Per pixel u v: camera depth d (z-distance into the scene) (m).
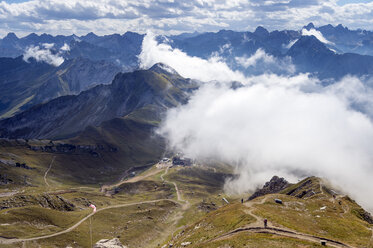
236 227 124.62
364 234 119.12
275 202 176.75
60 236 196.25
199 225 163.50
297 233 110.25
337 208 179.75
